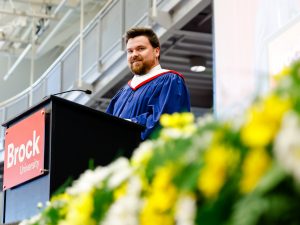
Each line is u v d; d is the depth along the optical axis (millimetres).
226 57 5855
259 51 5129
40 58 20203
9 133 3664
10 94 20031
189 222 1188
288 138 1016
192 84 14117
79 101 13914
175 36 11664
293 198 1034
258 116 1094
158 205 1294
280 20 4840
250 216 1050
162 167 1326
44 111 3320
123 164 1646
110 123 3473
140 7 11227
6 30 17188
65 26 16953
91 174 1714
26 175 3410
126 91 4977
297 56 4531
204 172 1170
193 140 1285
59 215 1932
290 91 1092
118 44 11969
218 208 1129
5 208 3629
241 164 1126
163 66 13219
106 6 12641
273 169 1046
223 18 5977
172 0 10547
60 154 3258
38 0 15547
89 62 13281
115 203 1521
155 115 4520
